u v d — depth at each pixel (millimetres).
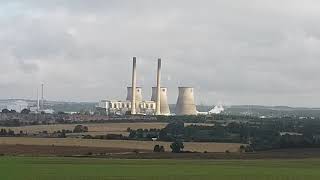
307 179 122562
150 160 176250
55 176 124938
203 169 144875
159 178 122875
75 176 125375
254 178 124312
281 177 126500
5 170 138125
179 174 131625
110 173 132250
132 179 121000
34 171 135625
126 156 192125
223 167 151625
